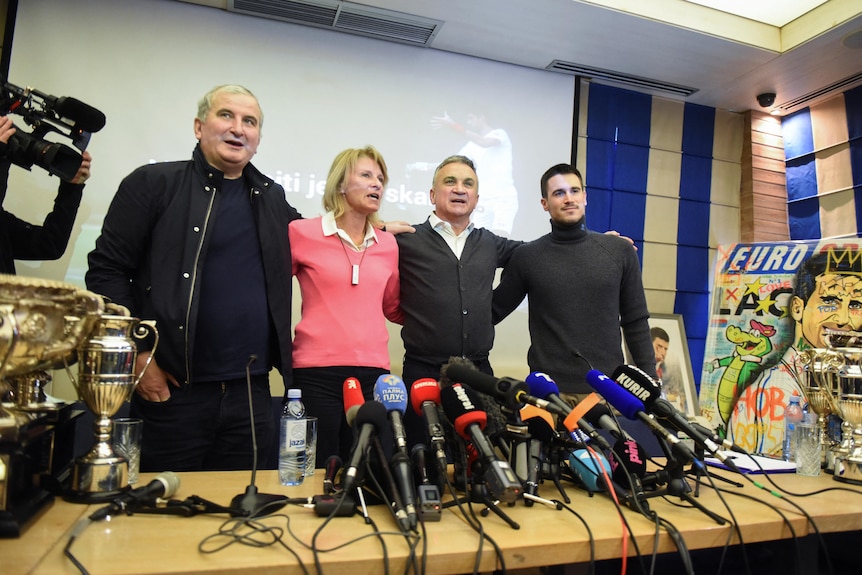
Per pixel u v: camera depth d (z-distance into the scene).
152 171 1.77
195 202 1.76
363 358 1.91
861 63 3.44
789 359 2.62
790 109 4.08
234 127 1.75
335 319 1.93
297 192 3.13
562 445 1.32
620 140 3.85
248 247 1.82
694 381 3.86
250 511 1.02
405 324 2.21
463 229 2.32
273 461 2.16
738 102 4.01
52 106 1.92
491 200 3.48
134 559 0.81
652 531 1.01
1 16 2.76
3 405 1.00
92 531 0.92
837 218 3.81
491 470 1.03
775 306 2.73
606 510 1.13
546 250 2.39
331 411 1.88
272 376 3.03
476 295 2.21
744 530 1.06
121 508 1.01
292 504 1.11
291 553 0.85
